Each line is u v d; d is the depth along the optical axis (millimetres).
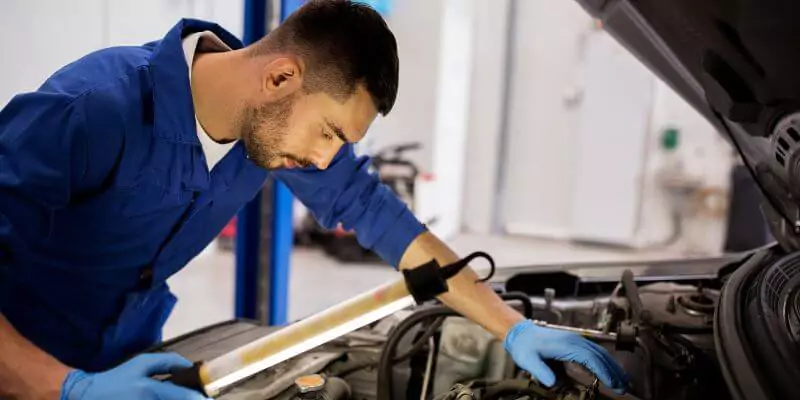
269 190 2062
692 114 4070
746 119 813
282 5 1965
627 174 4207
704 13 657
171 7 3363
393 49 741
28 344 719
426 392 811
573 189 4453
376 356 896
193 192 883
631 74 4082
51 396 675
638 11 750
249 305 2162
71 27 2771
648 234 4340
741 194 3686
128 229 864
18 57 2531
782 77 688
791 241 932
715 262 1210
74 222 828
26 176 700
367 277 3482
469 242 4465
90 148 740
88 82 757
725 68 760
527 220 4738
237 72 790
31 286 887
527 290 1164
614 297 942
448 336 855
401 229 1017
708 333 786
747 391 534
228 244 4004
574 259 3975
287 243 2145
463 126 4625
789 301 643
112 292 938
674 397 729
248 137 806
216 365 673
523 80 4559
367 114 739
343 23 708
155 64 793
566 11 4305
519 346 791
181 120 803
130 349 1037
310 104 733
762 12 596
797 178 754
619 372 745
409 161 3953
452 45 4266
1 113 740
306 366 837
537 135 4586
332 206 1045
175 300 1123
